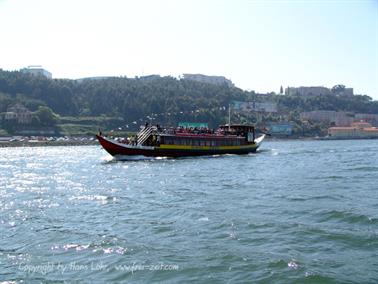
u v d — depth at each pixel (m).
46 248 23.58
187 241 24.19
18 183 53.28
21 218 31.30
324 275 18.80
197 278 18.94
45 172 67.75
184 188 45.53
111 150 83.56
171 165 74.56
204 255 21.64
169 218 30.14
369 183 46.62
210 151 96.50
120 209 34.19
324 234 24.98
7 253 22.83
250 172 61.75
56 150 157.62
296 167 69.00
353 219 28.38
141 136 90.25
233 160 85.38
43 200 39.34
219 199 37.62
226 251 22.12
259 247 22.78
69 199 39.72
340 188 42.78
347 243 23.30
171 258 21.38
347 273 19.11
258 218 29.19
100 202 37.78
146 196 40.53
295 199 36.47
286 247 22.69
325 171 61.06
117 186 48.34
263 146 179.38
